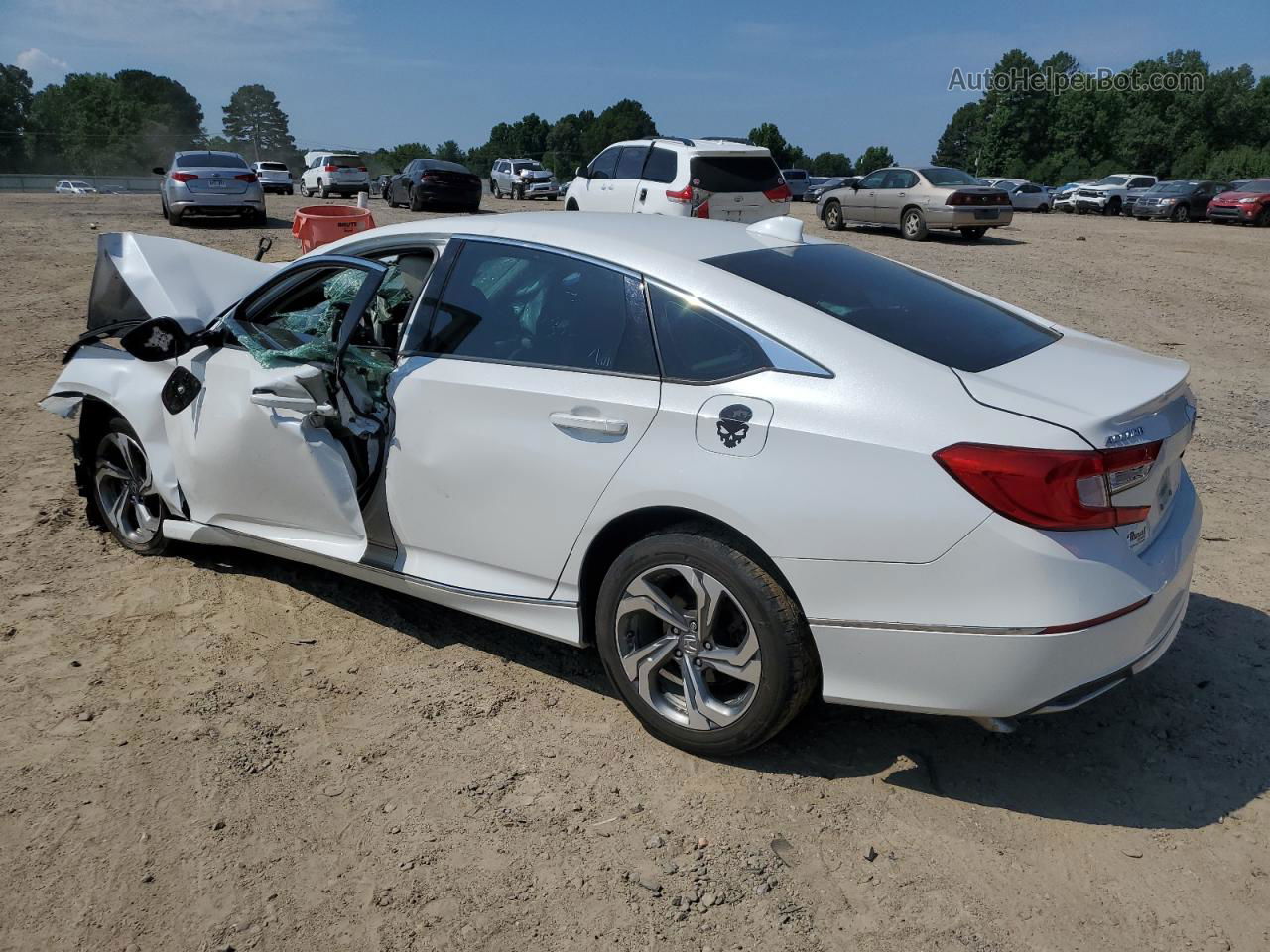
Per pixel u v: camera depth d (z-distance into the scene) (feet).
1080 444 8.66
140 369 14.94
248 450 13.24
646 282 10.75
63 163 418.10
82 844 9.30
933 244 64.95
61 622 13.48
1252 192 99.66
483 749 10.82
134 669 12.34
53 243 54.13
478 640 13.26
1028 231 80.28
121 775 10.27
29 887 8.79
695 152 50.44
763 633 9.67
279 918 8.46
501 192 130.93
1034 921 8.45
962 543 8.74
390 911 8.55
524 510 11.14
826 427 9.27
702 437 9.84
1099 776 10.40
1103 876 8.98
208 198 64.90
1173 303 41.75
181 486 14.51
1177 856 9.22
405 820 9.68
